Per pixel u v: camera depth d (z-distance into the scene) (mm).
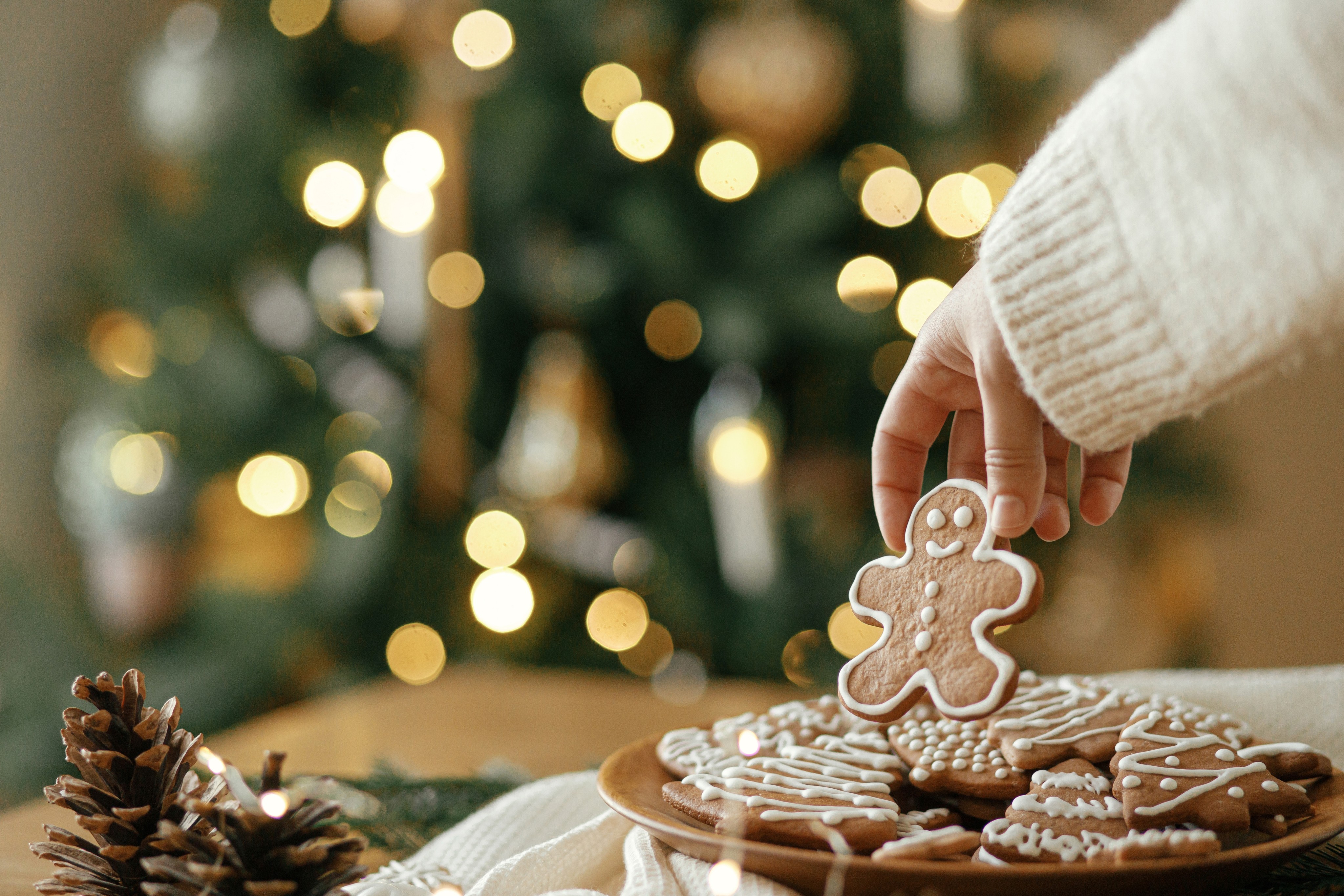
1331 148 655
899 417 776
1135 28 2186
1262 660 2293
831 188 1518
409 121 1659
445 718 1058
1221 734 769
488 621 1616
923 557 763
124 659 1630
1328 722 837
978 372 725
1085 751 763
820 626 1541
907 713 798
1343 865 736
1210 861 669
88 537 1698
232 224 1629
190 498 1608
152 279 1651
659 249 1510
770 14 1481
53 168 1951
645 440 1721
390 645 1631
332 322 1645
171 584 1627
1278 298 662
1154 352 683
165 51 1711
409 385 1668
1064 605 1779
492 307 1663
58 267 1953
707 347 1544
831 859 682
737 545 1549
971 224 1544
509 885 736
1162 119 679
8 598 1624
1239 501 1828
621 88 1571
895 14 1588
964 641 737
